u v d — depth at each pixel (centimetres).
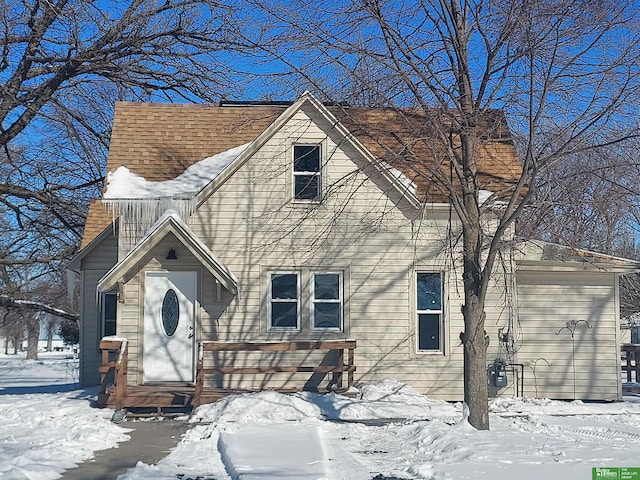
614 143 1183
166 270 1705
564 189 1279
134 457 1099
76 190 2706
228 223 1738
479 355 1245
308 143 1762
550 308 1808
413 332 1747
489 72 1236
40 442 1199
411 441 1196
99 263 2114
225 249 1730
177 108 2025
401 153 1239
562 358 1802
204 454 1116
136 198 1722
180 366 1698
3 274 2769
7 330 6300
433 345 1759
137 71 2456
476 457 1027
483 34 1221
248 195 1744
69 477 964
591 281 1820
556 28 1170
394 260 1755
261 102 2150
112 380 1978
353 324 1739
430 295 1770
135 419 1462
